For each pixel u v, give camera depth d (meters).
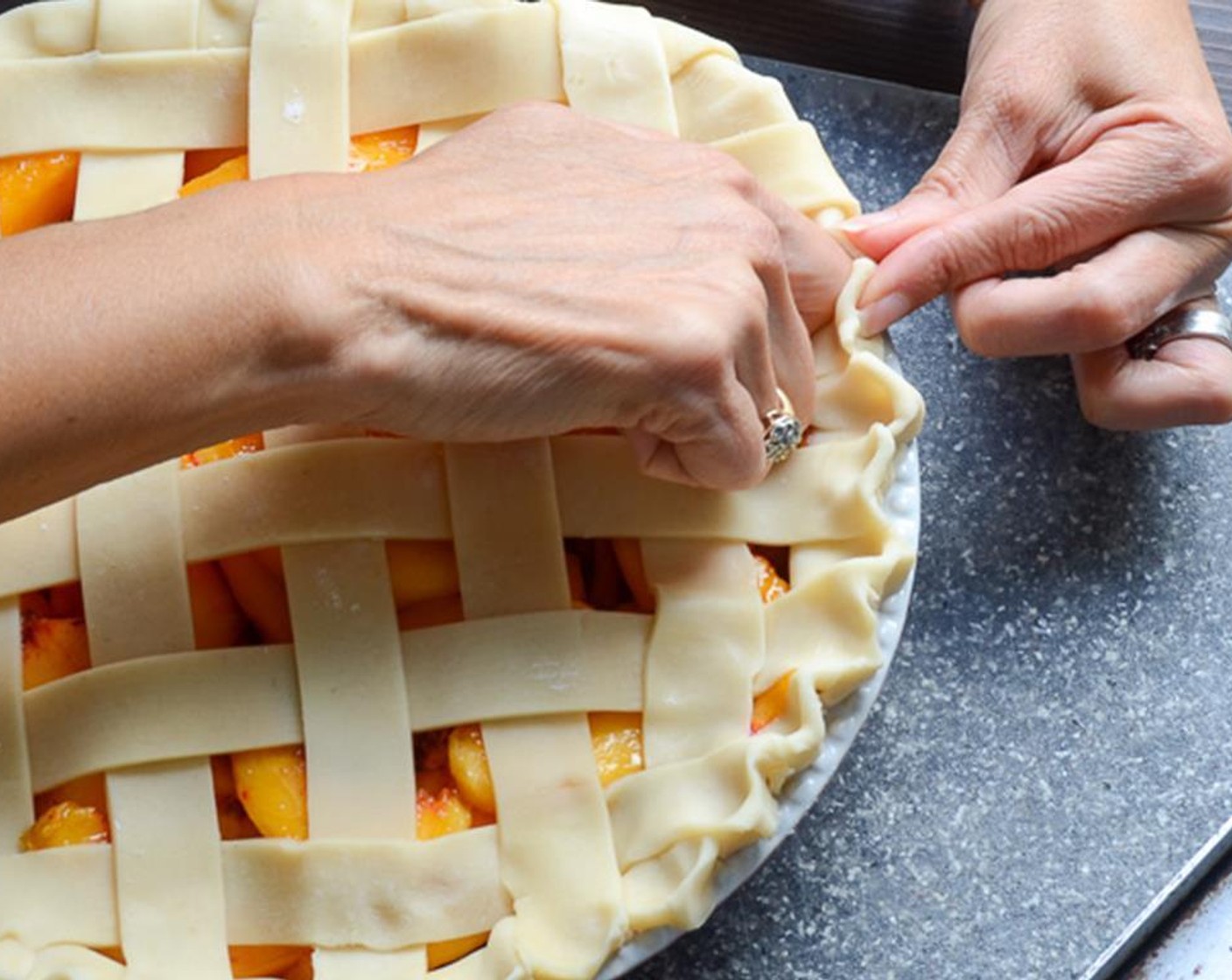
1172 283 1.14
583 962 0.88
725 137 1.08
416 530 0.93
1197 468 1.26
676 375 0.85
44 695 0.92
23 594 0.95
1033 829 1.16
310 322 0.81
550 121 0.93
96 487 0.93
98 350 0.78
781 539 0.98
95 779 0.92
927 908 1.14
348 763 0.91
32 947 0.89
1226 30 1.35
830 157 1.33
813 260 1.00
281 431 0.96
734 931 1.12
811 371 0.98
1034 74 1.17
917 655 1.20
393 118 1.04
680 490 0.96
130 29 1.04
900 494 1.00
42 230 0.84
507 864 0.90
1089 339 1.13
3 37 1.05
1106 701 1.19
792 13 1.35
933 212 1.11
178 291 0.80
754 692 0.95
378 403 0.85
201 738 0.91
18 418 0.77
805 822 1.15
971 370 1.28
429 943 0.90
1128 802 1.17
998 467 1.25
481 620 0.93
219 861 0.90
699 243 0.89
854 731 0.96
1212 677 1.20
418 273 0.84
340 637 0.92
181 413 0.81
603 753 0.93
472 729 0.92
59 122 1.03
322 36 1.03
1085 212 1.11
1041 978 1.12
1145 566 1.23
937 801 1.16
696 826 0.89
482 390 0.85
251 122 1.02
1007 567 1.22
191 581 0.94
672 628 0.94
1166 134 1.13
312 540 0.92
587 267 0.86
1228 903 1.18
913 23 1.35
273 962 0.91
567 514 0.95
